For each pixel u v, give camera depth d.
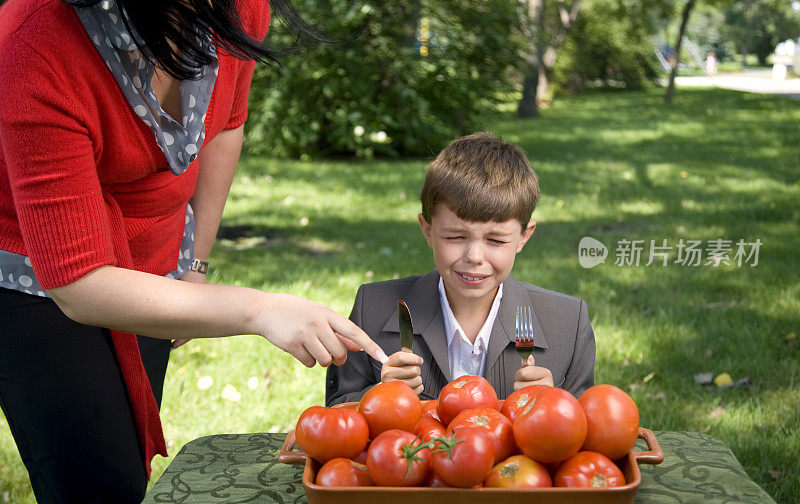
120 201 1.79
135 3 1.41
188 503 1.41
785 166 10.27
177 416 3.57
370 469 1.25
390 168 10.34
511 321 2.05
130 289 1.45
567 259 6.09
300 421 1.35
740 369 4.08
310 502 1.25
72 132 1.44
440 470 1.20
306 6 10.76
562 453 1.25
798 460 3.15
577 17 29.61
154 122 1.62
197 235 2.25
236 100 2.16
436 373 2.06
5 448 3.25
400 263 5.88
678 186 9.02
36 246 1.44
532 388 1.44
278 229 7.01
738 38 72.12
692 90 29.73
